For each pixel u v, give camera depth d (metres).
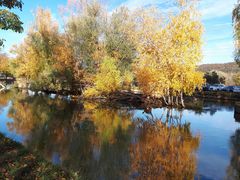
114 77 33.97
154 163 11.10
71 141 14.22
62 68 41.47
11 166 7.97
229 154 12.45
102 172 9.88
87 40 36.84
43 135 15.27
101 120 20.78
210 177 9.70
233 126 19.36
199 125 19.61
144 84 30.47
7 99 33.69
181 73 27.64
